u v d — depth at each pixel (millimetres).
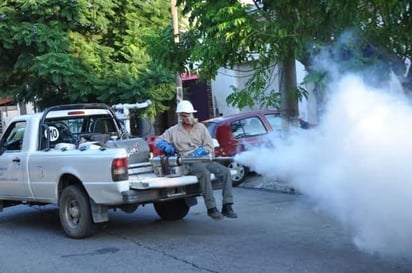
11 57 16984
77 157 8625
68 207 8992
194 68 11648
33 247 8539
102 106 10398
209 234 8695
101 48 17391
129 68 17297
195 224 9523
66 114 9891
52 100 17344
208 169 8297
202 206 11250
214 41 9203
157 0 18500
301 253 7227
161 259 7418
